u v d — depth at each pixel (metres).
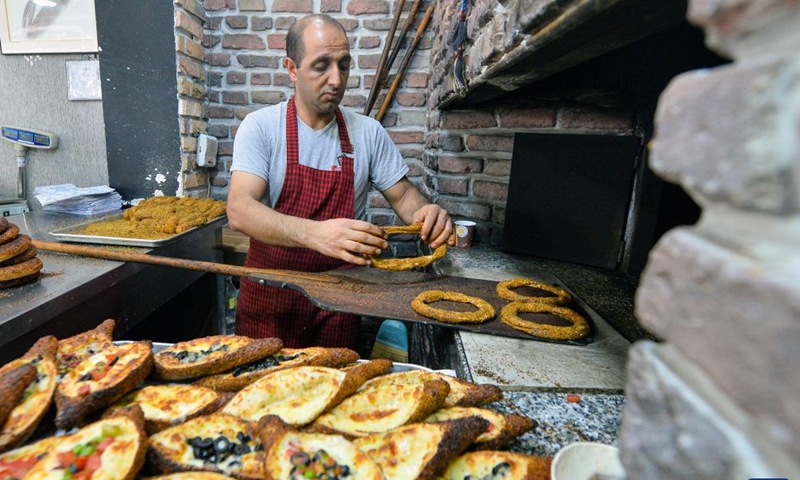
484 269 1.59
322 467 0.48
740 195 0.23
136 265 1.47
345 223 1.18
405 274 1.37
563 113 1.79
